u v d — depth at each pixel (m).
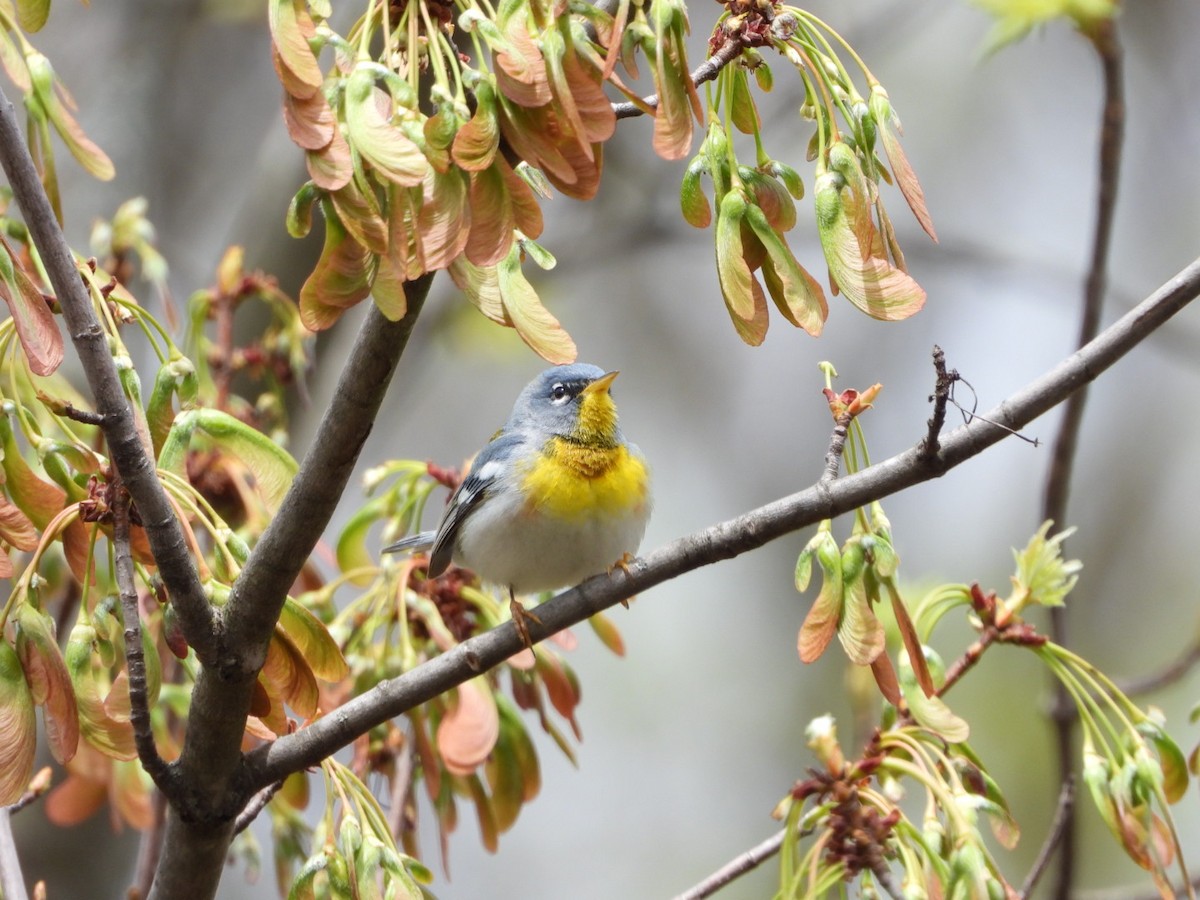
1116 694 7.96
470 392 24.12
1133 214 22.25
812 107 6.25
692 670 23.09
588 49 5.50
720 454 23.89
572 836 22.39
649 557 7.96
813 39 6.36
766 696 22.73
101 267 10.41
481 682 9.05
